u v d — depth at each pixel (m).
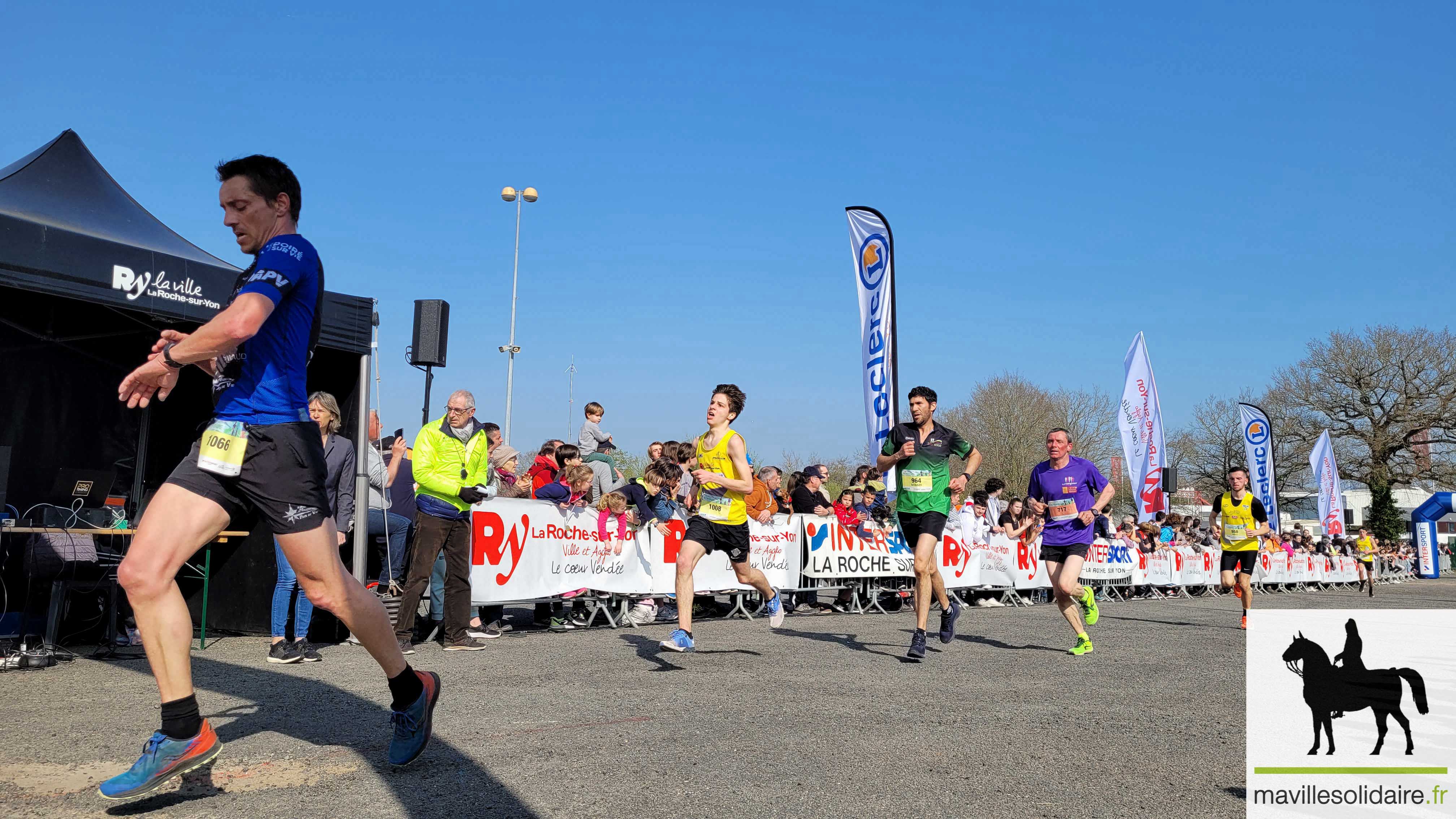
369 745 3.80
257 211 3.31
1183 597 19.61
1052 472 7.96
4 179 6.54
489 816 2.89
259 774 3.35
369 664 6.27
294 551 3.09
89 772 3.39
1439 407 45.09
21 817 2.86
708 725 4.34
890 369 11.84
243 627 7.86
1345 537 32.25
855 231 12.20
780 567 11.28
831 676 6.04
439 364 9.80
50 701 4.82
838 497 12.59
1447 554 56.78
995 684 5.89
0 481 6.15
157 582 2.94
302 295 3.19
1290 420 48.62
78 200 6.87
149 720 4.33
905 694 5.38
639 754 3.75
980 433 49.12
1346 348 47.44
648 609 9.85
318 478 3.15
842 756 3.80
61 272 6.13
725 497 6.65
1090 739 4.25
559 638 8.20
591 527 9.26
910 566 12.61
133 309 6.54
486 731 4.13
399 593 8.54
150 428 8.74
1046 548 7.91
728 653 7.21
